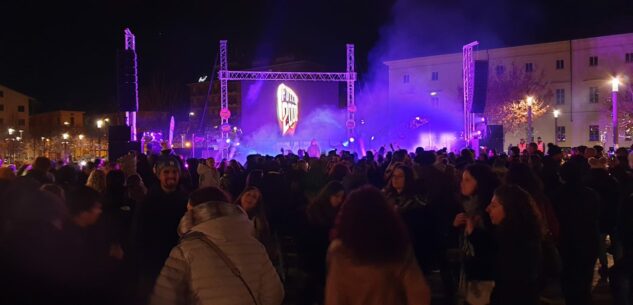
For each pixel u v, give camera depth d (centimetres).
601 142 5303
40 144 7919
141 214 532
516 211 453
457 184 758
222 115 3041
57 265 304
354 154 1620
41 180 787
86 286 323
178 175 552
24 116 9862
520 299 450
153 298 343
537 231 455
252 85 4834
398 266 289
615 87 1691
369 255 284
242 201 697
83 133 8631
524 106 5416
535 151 1234
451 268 696
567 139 5534
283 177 883
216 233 352
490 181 525
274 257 713
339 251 295
